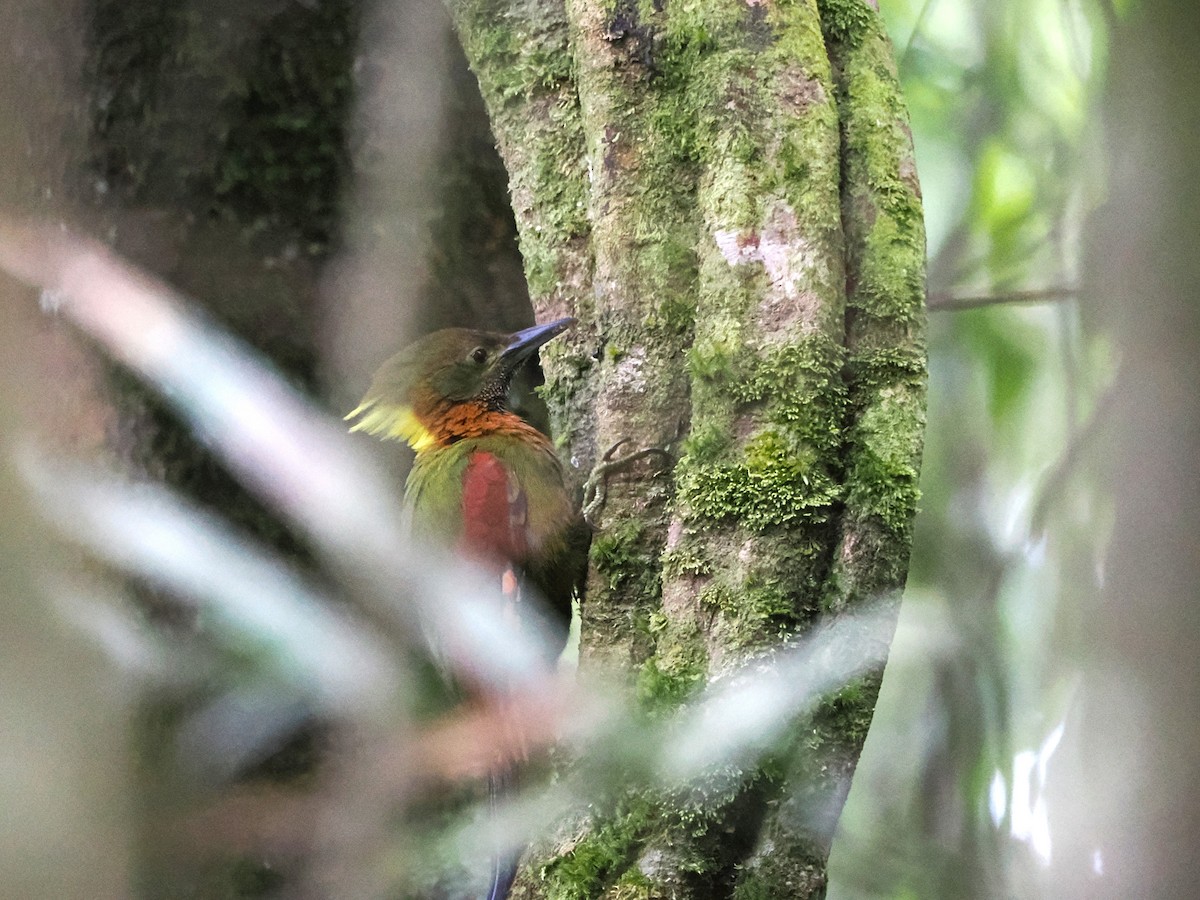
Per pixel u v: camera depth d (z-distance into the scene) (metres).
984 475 9.09
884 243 5.41
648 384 5.74
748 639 5.00
